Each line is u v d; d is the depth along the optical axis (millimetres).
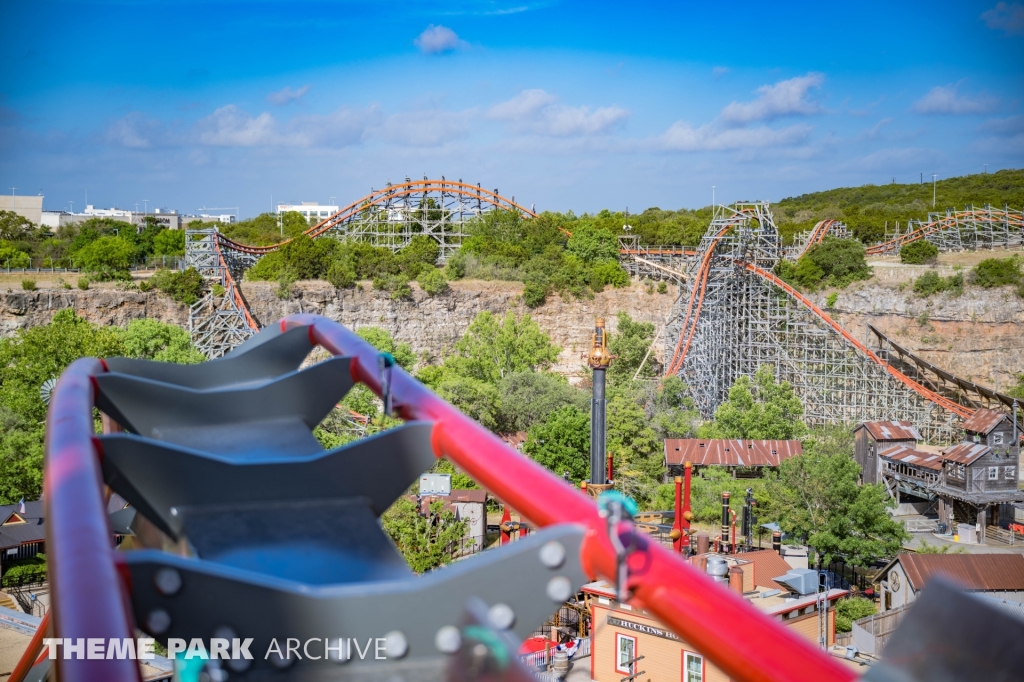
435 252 126000
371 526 5523
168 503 5512
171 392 6949
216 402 7129
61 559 3791
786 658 3590
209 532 5277
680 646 32438
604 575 4145
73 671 3246
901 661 2844
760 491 63688
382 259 116812
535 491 5094
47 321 96250
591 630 35344
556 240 142625
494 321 99188
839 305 124625
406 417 6574
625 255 134125
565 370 123938
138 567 3844
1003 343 116312
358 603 4043
